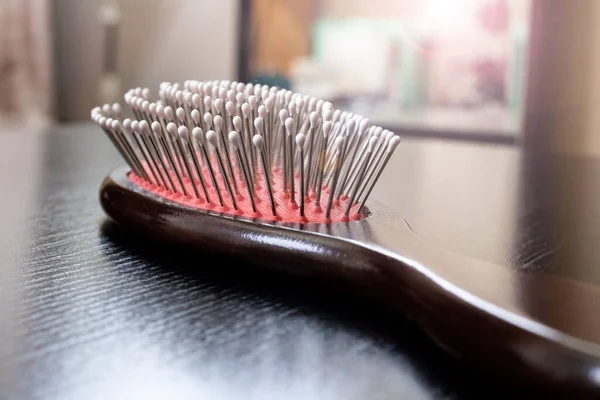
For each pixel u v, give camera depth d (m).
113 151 0.47
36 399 0.12
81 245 0.21
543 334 0.12
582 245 0.23
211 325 0.15
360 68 0.73
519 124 0.65
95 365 0.13
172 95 0.21
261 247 0.17
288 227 0.17
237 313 0.16
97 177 0.35
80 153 0.45
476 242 0.23
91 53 0.89
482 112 0.67
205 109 0.20
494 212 0.29
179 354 0.14
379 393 0.13
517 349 0.12
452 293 0.14
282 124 0.19
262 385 0.13
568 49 0.60
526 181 0.38
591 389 0.12
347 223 0.18
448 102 0.69
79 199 0.28
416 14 0.70
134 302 0.16
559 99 0.61
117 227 0.23
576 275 0.18
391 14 0.71
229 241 0.18
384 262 0.16
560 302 0.13
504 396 0.13
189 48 0.83
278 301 0.17
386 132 0.19
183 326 0.15
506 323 0.13
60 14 0.89
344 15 0.74
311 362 0.14
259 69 0.78
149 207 0.20
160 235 0.19
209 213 0.19
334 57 0.74
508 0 0.65
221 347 0.14
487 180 0.38
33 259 0.19
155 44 0.85
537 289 0.14
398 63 0.71
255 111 0.20
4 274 0.18
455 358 0.14
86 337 0.14
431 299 0.14
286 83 0.77
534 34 0.61
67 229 0.23
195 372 0.13
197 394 0.12
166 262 0.19
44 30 0.83
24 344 0.14
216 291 0.17
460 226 0.25
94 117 0.22
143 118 0.22
